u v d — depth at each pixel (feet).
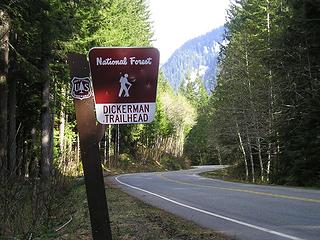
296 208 43.62
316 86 90.79
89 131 17.24
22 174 28.99
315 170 91.25
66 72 72.69
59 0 54.24
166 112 304.50
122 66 17.37
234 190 68.90
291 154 94.32
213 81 187.42
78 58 17.39
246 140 134.10
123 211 43.62
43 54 63.10
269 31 122.01
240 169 144.25
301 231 31.42
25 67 57.00
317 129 90.68
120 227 32.89
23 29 53.78
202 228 33.17
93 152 17.20
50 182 29.89
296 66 97.71
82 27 70.49
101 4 90.12
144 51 17.43
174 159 275.80
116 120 17.30
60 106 90.02
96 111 17.21
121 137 225.76
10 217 24.57
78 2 64.13
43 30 54.54
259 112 119.55
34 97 88.12
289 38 96.68
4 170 24.99
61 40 61.82
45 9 52.85
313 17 84.23
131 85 17.37
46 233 26.89
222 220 37.55
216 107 142.41
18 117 92.48
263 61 107.45
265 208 44.57
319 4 80.94
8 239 23.52
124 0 155.84
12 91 67.72
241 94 124.67
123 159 215.51
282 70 103.55
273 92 113.70
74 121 133.59
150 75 17.44
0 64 50.06
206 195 61.00
